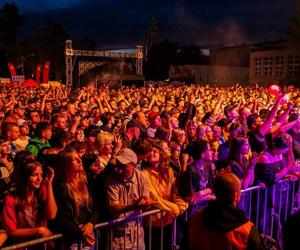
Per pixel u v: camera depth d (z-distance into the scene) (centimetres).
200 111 1153
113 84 4719
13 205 366
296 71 4875
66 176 389
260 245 294
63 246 375
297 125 732
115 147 536
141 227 430
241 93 2223
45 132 605
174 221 472
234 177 306
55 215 370
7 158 538
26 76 7356
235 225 294
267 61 5253
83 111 1103
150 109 1145
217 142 723
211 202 310
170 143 613
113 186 411
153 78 7700
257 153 555
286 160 590
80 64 5212
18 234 362
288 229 291
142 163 475
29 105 1256
